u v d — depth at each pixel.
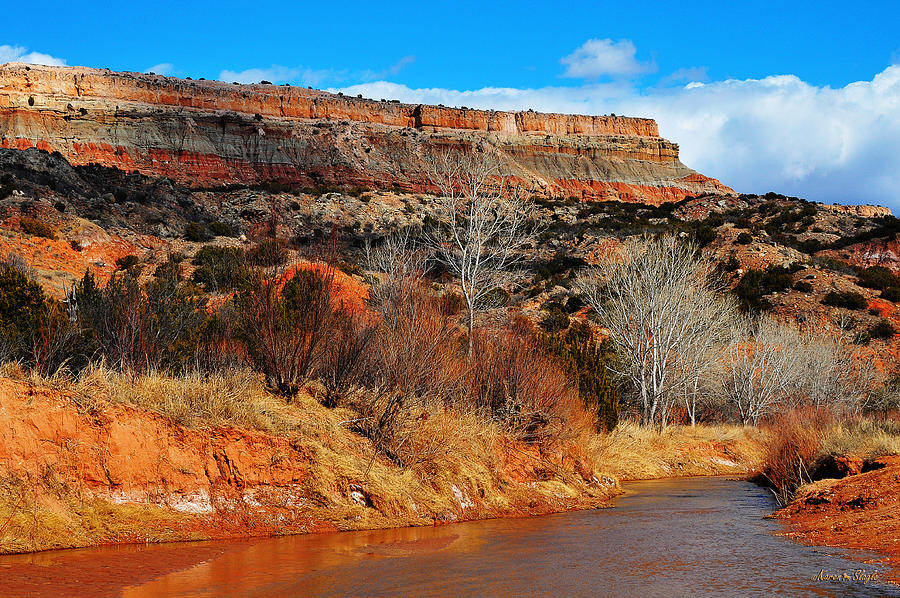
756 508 17.55
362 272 35.91
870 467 17.66
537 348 21.14
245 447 12.64
